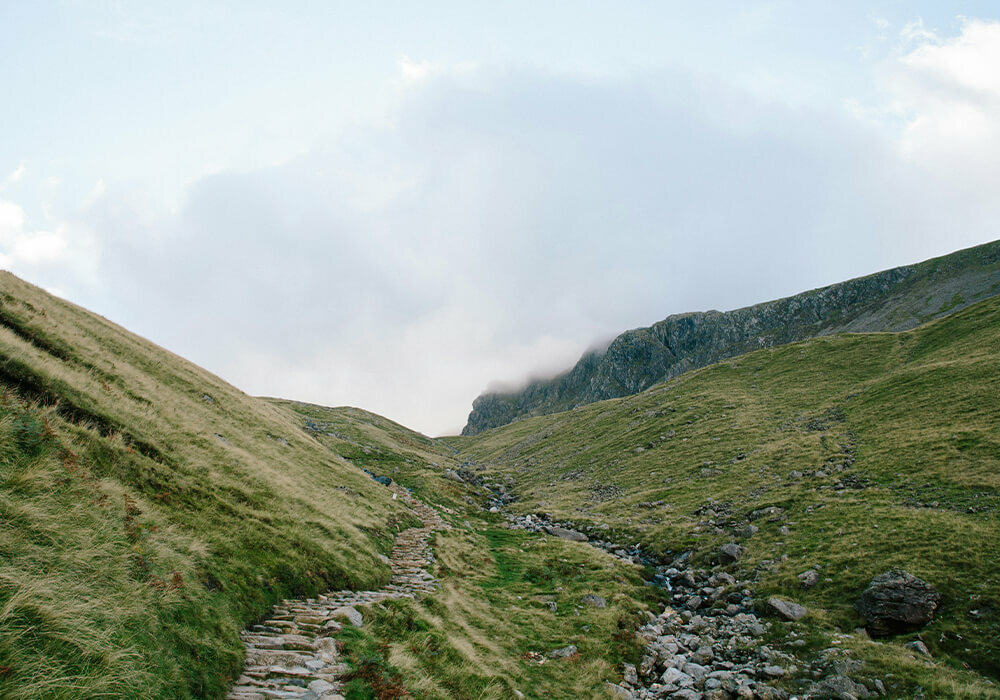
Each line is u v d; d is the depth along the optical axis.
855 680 21.50
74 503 13.30
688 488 63.97
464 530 53.50
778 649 25.64
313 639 15.53
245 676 12.46
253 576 18.34
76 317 42.00
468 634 22.67
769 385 105.75
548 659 23.17
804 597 31.17
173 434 26.59
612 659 24.28
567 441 133.75
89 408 21.19
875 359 98.19
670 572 41.84
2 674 7.80
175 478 21.39
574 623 28.61
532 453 140.62
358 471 58.53
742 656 25.61
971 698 19.27
